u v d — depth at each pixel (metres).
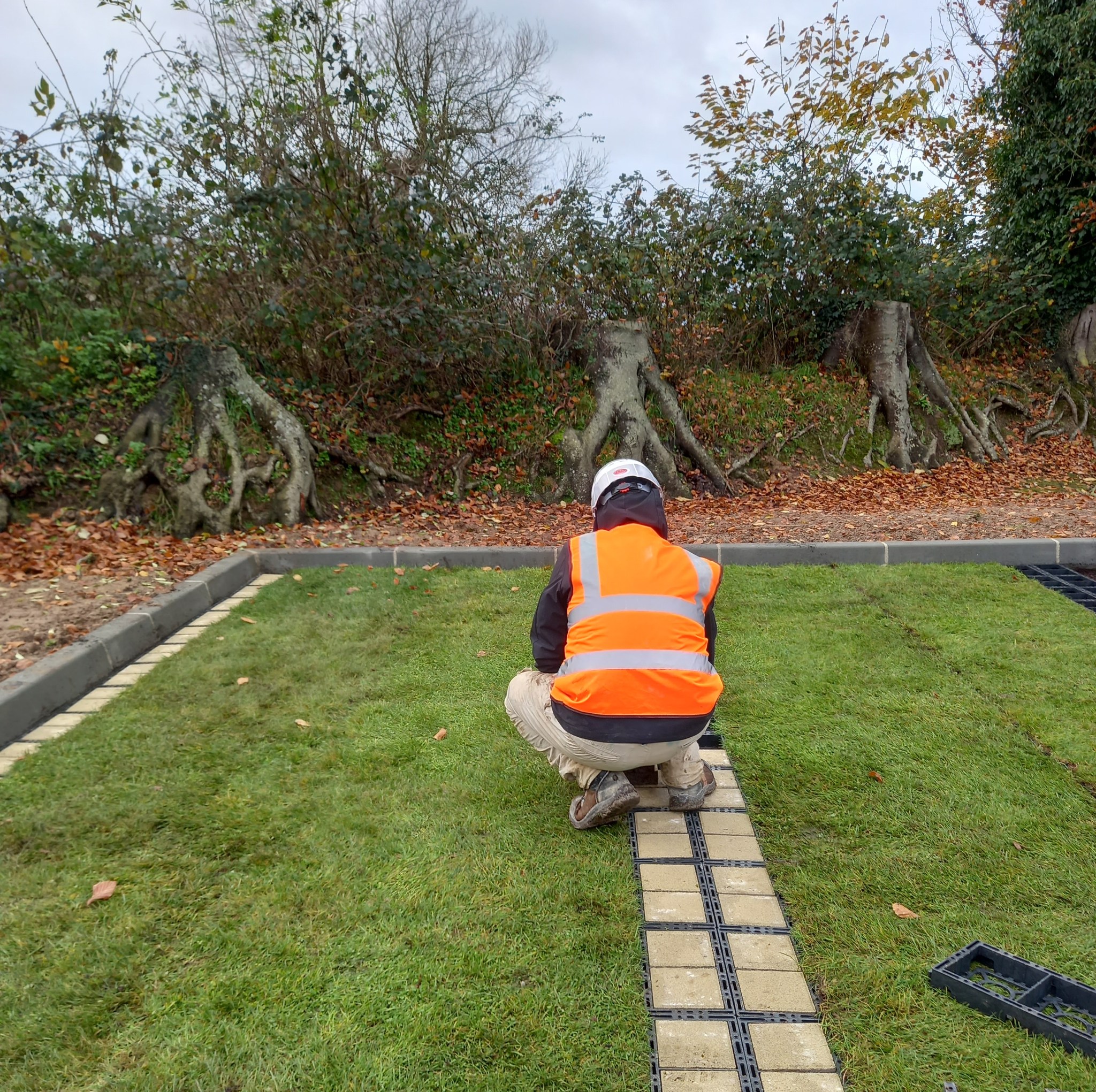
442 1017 2.08
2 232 7.76
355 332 9.06
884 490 10.41
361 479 9.06
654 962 2.29
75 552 6.58
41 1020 2.07
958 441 11.99
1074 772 3.32
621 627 2.68
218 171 9.01
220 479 7.86
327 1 8.64
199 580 5.73
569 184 11.16
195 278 8.66
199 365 8.33
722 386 11.55
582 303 11.05
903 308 11.98
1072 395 13.30
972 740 3.59
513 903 2.53
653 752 2.76
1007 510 8.75
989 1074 1.92
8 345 7.67
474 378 10.41
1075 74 12.70
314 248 9.14
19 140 7.81
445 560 6.69
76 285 8.38
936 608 5.39
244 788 3.21
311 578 6.22
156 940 2.37
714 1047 2.00
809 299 12.37
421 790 3.20
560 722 2.78
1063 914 2.47
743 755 3.49
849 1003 2.14
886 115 12.38
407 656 4.66
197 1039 2.02
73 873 2.67
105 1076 1.91
